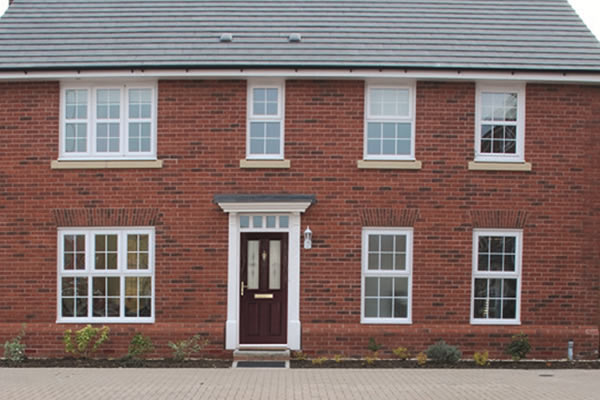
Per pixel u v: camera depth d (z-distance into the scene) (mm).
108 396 8148
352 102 11398
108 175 11336
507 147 11562
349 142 11367
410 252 11383
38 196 11328
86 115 11477
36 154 11344
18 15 12664
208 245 11297
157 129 11367
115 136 11492
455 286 11359
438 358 10688
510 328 11297
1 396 8156
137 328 11219
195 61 11211
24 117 11367
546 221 11430
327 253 11305
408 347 11219
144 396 8148
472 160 11406
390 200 11359
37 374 9719
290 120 11367
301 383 9023
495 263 11484
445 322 11336
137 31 12203
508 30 12383
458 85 11438
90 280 11375
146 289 11414
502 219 11367
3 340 11180
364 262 11375
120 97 11453
